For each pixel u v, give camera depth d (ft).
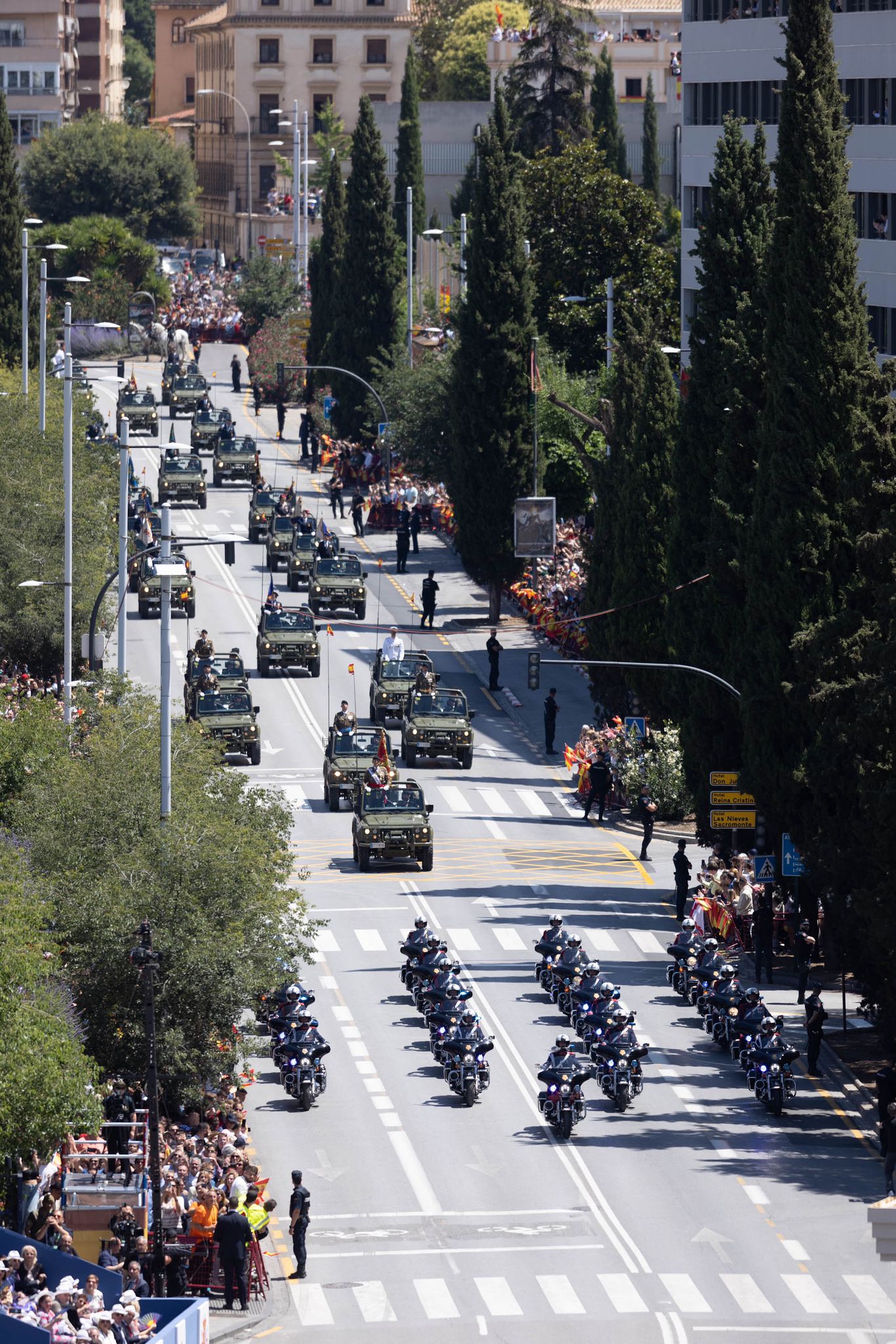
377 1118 466.70
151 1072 361.71
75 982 435.12
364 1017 529.04
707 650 629.10
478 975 560.20
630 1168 439.22
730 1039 509.35
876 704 476.95
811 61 572.51
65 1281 332.80
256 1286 380.58
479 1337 359.05
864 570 514.68
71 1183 385.09
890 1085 457.27
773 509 574.15
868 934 490.08
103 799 457.68
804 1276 386.32
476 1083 474.49
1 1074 365.40
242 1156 400.06
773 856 581.94
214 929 440.04
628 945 589.73
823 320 568.82
